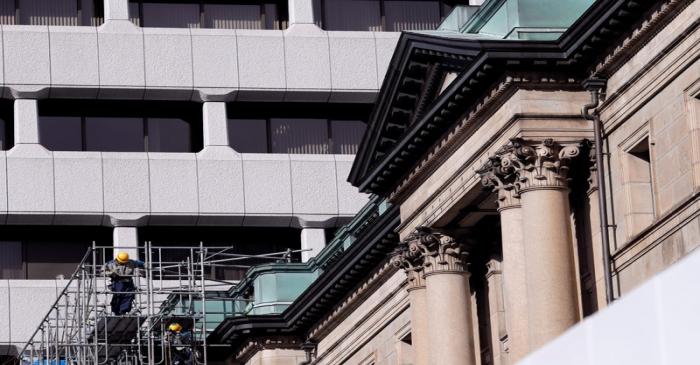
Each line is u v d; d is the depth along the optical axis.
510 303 66.75
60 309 127.06
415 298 78.19
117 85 131.00
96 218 130.12
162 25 134.62
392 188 79.62
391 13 138.38
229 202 131.50
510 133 66.31
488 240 76.69
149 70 131.88
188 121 134.88
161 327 100.06
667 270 22.02
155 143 133.62
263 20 136.50
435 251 75.94
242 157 132.75
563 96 65.81
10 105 132.38
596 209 65.81
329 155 134.50
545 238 65.00
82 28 131.88
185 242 132.88
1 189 128.50
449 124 71.31
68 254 130.88
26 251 130.12
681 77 59.69
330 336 99.06
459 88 67.56
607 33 62.59
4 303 127.75
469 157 70.38
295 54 134.25
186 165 131.62
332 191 133.62
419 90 72.88
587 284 66.62
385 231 84.62
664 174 61.16
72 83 130.25
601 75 64.62
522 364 23.25
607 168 64.81
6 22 132.38
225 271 132.88
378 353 91.69
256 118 135.12
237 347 104.19
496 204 73.25
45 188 129.25
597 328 22.17
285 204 132.38
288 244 135.00
